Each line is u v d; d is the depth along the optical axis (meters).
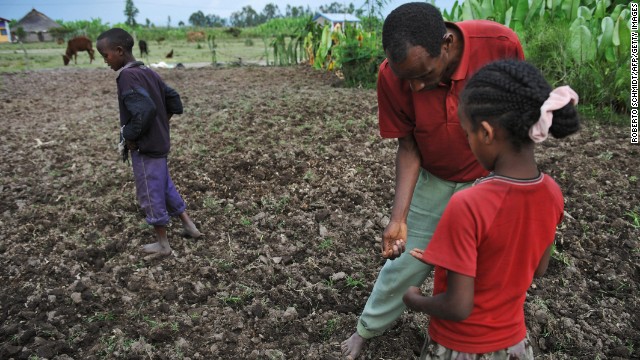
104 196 4.77
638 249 3.68
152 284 3.42
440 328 1.80
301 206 4.42
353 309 3.15
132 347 2.82
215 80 11.62
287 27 40.81
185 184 4.91
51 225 4.26
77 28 48.00
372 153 5.51
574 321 3.03
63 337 2.95
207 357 2.79
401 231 2.25
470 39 1.99
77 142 6.43
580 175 4.82
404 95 2.15
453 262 1.57
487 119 1.51
